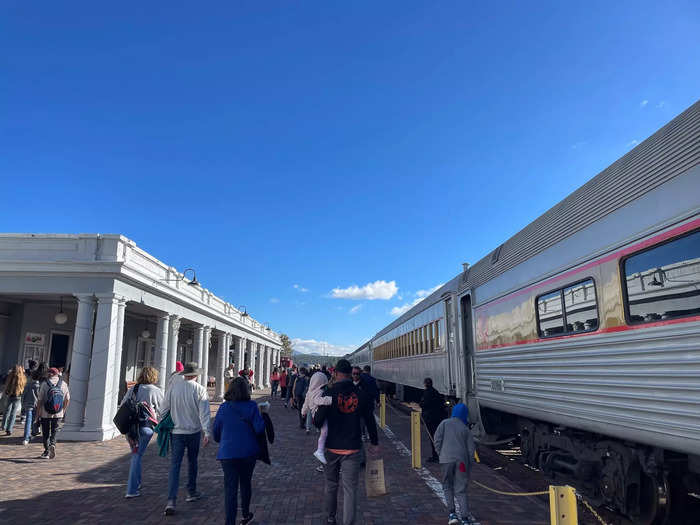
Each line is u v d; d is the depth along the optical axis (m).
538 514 5.97
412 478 7.93
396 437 12.41
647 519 5.43
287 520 5.75
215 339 32.53
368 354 30.66
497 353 8.84
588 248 5.94
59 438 11.56
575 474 6.80
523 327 7.74
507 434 10.15
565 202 6.65
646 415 4.80
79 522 5.65
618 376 5.26
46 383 9.54
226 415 5.35
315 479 7.86
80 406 11.95
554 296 6.76
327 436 5.15
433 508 6.29
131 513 5.99
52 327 16.38
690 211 4.34
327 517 5.23
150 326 21.38
